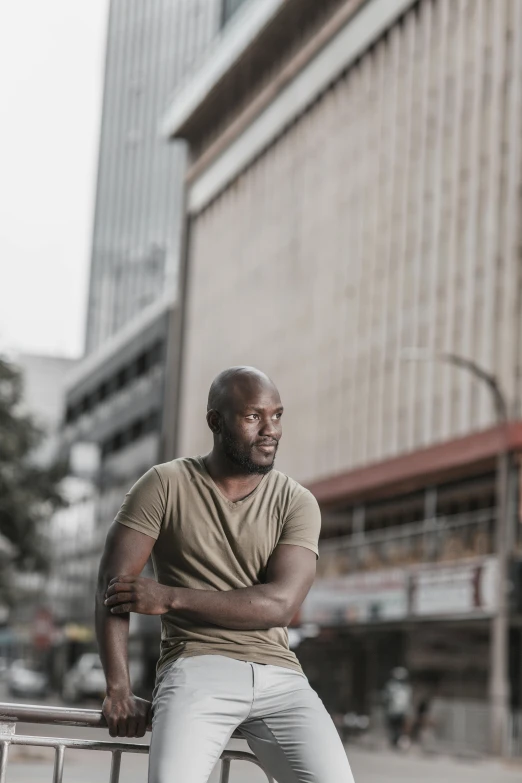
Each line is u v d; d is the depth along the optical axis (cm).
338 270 5197
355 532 4644
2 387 3794
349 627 4284
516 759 2808
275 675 366
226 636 368
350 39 5294
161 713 355
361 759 2562
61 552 8650
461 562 3534
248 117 6456
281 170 6012
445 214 4397
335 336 5138
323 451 5112
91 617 7881
